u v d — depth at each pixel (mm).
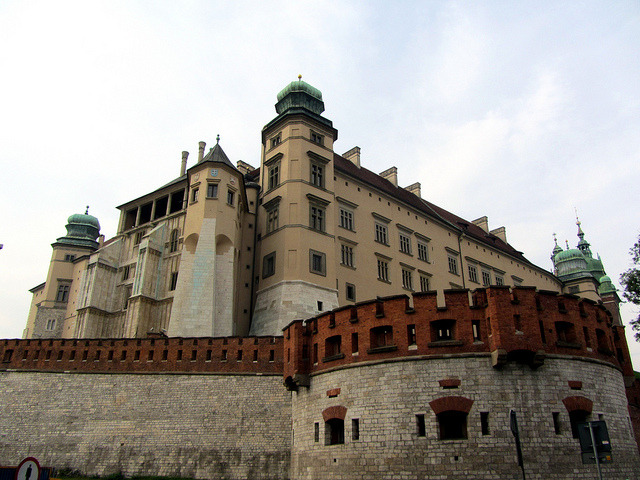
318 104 66125
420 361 30766
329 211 60719
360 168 74688
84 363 43750
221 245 55438
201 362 42812
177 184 63812
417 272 71250
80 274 81875
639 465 31656
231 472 38938
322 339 35406
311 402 34688
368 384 31719
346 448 31266
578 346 31422
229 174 57719
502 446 28203
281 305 52906
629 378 35594
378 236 67875
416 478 28578
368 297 62656
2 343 45188
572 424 29828
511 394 29312
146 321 55906
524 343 29672
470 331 30828
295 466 35125
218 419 40719
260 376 41719
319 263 57281
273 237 58469
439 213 86250
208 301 51156
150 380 42625
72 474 39844
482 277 84125
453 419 29656
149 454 40156
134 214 70062
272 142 64312
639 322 50844
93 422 41625
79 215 89875
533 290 31234
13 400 42844
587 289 108000
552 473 28062
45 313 81062
